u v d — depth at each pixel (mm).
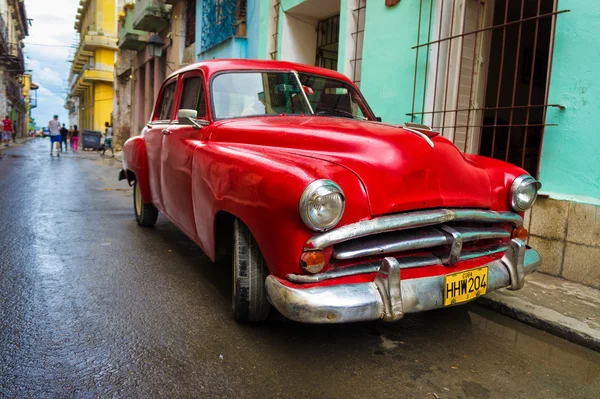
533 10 6664
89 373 2377
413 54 5570
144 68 22844
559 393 2402
